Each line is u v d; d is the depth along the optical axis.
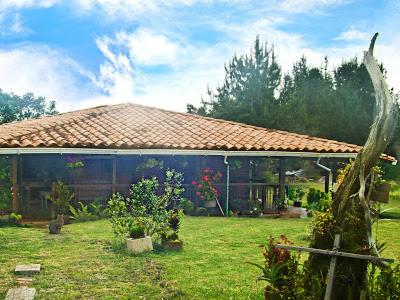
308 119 28.45
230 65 32.72
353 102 27.78
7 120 43.91
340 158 19.56
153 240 10.80
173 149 16.78
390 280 5.42
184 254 9.98
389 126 5.19
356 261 5.41
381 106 5.25
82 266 8.73
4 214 15.67
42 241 10.98
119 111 20.64
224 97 32.59
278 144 18.00
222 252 10.30
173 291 7.41
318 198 19.56
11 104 45.53
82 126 17.78
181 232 12.77
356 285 5.42
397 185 23.34
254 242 11.57
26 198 16.75
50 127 17.12
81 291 7.32
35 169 17.27
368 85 28.58
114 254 9.70
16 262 8.93
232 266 9.07
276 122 29.05
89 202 16.80
